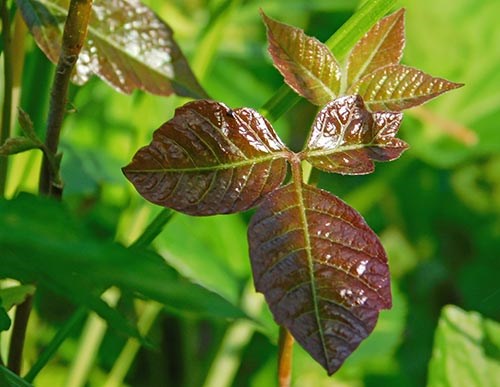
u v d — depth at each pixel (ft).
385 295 1.59
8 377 1.72
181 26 3.52
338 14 4.18
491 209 4.22
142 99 2.77
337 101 1.68
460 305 3.96
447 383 2.35
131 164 1.63
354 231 1.61
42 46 1.94
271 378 3.44
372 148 1.68
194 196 1.63
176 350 3.65
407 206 4.15
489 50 3.68
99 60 1.97
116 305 2.75
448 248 4.14
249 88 4.02
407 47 3.75
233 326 3.05
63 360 3.27
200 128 1.64
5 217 1.34
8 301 1.83
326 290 1.59
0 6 2.02
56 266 1.42
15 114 2.30
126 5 1.99
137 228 2.67
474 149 3.62
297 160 1.65
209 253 3.19
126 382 3.56
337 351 1.57
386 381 3.36
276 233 1.60
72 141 3.39
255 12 3.67
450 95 3.69
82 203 3.54
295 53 1.75
